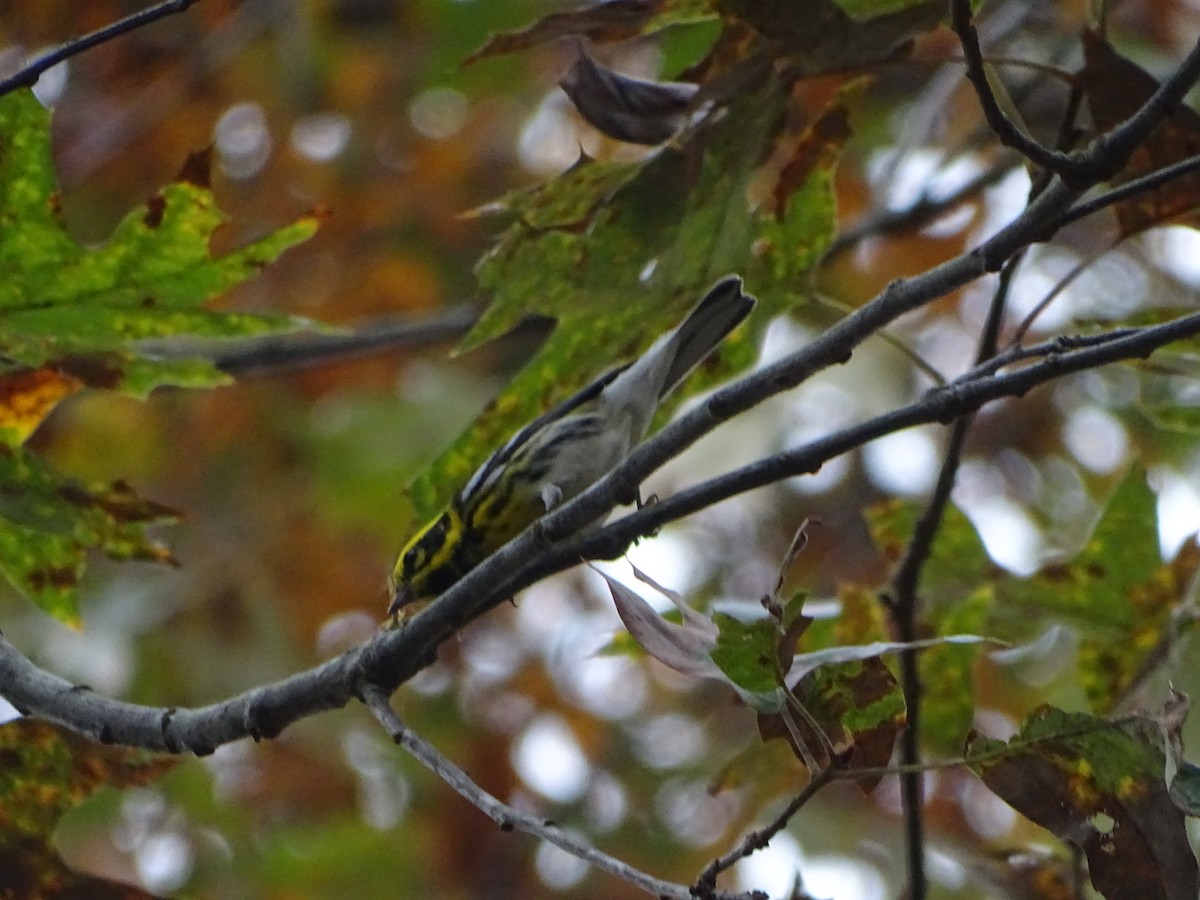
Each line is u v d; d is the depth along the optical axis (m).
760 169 7.36
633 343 7.80
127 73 15.16
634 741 16.36
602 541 6.75
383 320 14.50
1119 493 8.55
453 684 16.34
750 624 5.37
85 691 6.99
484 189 16.03
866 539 16.64
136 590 15.13
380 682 6.65
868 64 6.95
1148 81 6.88
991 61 6.97
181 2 6.44
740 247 7.61
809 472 6.50
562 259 7.52
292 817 15.61
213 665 15.22
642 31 6.95
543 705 16.33
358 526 15.83
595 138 15.99
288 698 6.73
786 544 16.88
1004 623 8.64
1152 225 7.17
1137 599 8.47
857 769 5.47
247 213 15.61
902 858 13.47
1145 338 6.19
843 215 15.31
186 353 12.45
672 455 6.59
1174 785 5.68
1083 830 5.92
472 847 15.59
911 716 7.76
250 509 15.95
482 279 7.55
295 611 15.73
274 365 12.67
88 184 15.14
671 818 15.79
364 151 15.84
